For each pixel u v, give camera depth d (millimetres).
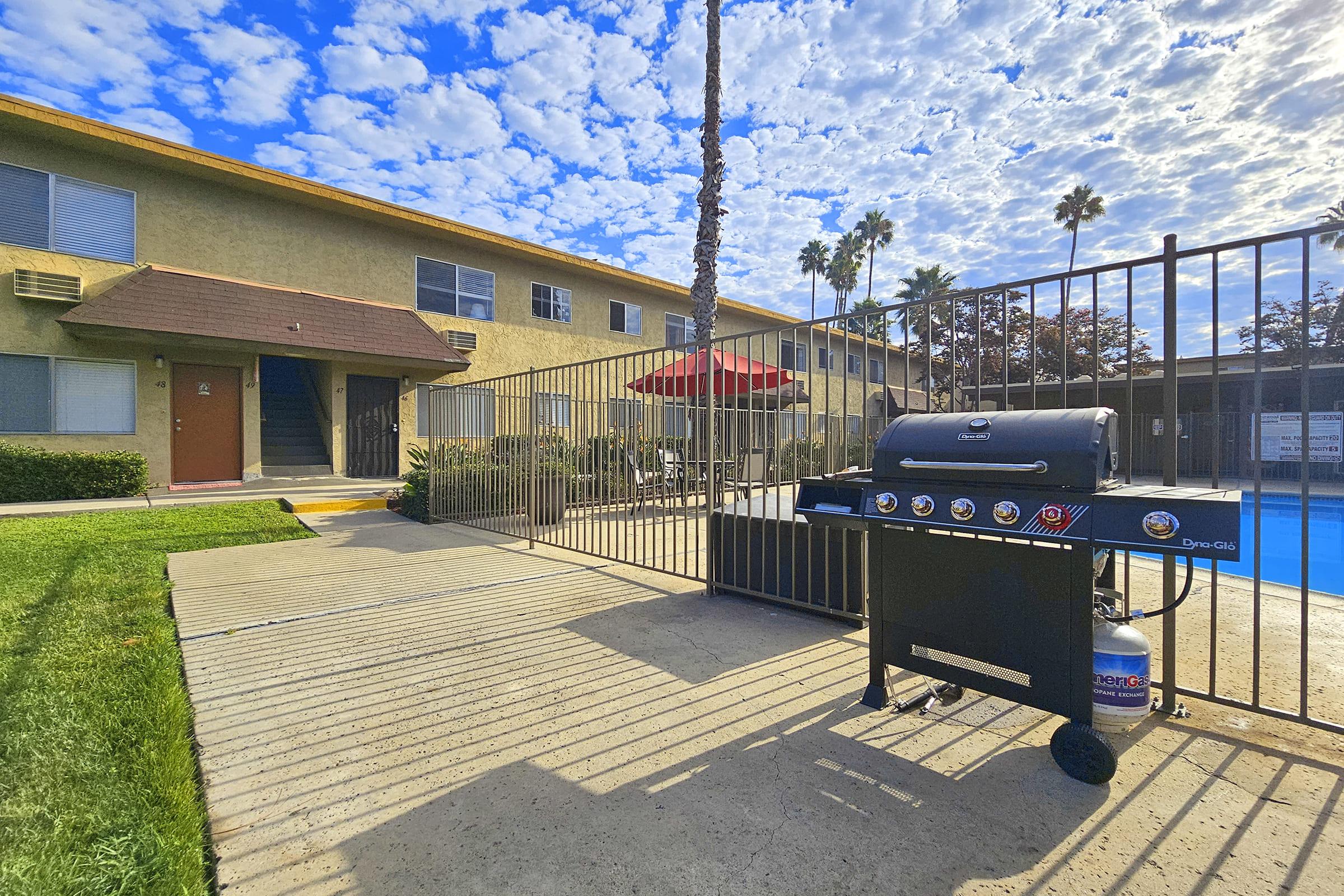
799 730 2297
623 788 1926
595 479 6336
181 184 9641
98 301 8430
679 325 17594
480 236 12750
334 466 11180
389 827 1745
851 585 3529
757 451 5777
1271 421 10648
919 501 2195
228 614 3734
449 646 3217
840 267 34469
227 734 2285
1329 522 9312
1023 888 1481
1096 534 1839
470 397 7652
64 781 1855
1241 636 3293
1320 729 2191
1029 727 2314
